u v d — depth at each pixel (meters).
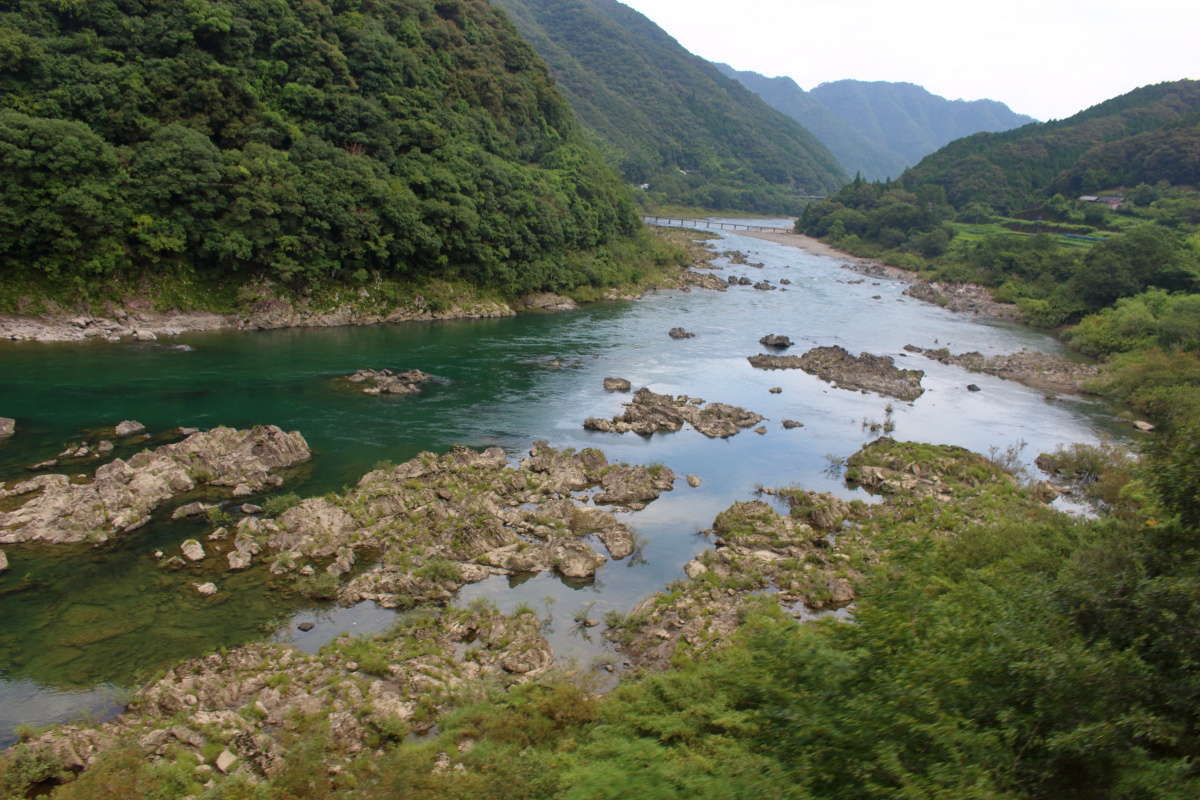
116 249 68.69
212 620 28.84
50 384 54.69
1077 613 16.70
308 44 86.31
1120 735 12.55
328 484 42.06
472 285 91.62
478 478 43.00
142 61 75.25
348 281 82.50
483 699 24.17
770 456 50.34
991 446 53.72
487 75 108.75
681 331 85.88
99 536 34.19
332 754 21.50
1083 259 114.38
